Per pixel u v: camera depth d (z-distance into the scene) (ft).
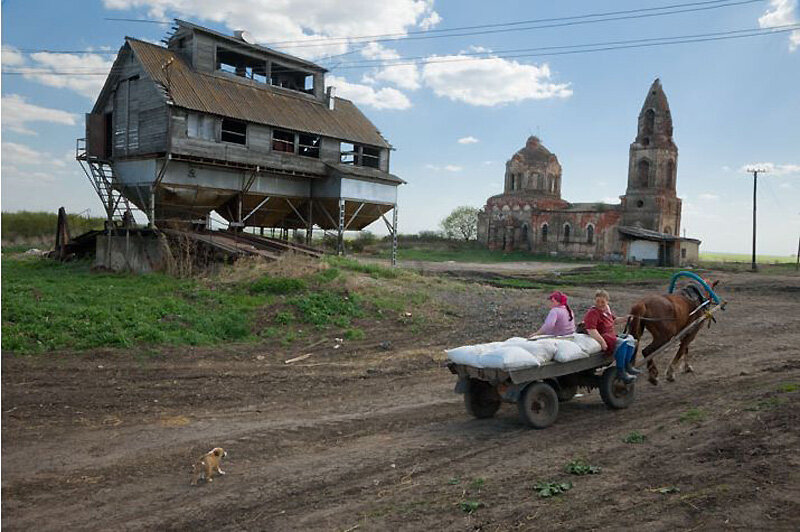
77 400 30.53
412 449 23.57
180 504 18.63
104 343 42.32
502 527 16.30
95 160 95.61
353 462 22.21
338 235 106.93
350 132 112.98
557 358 26.27
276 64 110.73
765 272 161.48
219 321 50.37
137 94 91.56
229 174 97.09
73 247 101.55
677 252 187.32
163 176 88.48
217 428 26.73
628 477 19.47
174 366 38.52
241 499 18.97
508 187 241.96
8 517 17.74
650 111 208.74
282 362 41.24
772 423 23.17
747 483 17.97
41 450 23.57
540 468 20.84
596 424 26.43
